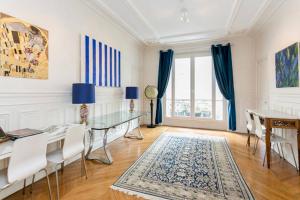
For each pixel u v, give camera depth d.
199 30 4.70
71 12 2.94
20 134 1.86
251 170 2.62
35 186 2.19
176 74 5.91
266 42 4.01
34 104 2.32
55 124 2.64
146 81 6.11
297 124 2.54
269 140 2.67
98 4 3.31
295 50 2.73
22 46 2.16
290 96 2.93
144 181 2.29
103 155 3.20
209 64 5.50
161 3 3.33
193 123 5.69
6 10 1.98
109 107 4.13
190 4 3.36
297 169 2.65
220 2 3.29
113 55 4.25
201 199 1.92
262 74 4.32
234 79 5.11
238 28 4.48
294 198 1.94
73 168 2.70
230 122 5.05
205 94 5.57
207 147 3.68
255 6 3.34
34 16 2.30
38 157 1.70
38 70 2.37
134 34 4.96
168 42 5.68
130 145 3.85
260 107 4.48
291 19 2.87
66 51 2.85
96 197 1.95
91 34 3.45
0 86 1.93
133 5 3.40
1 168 1.95
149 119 6.12
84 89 2.71
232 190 2.09
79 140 2.24
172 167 2.72
